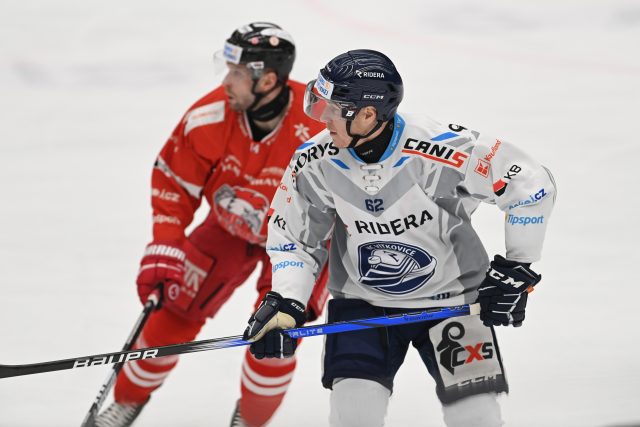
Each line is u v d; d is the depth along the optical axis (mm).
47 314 16406
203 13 34781
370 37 33031
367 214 10172
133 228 20328
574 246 18609
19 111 27641
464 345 10453
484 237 18953
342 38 32906
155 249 13094
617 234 19141
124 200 21906
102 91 29047
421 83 29281
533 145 24531
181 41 32594
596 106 27266
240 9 35250
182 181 13344
